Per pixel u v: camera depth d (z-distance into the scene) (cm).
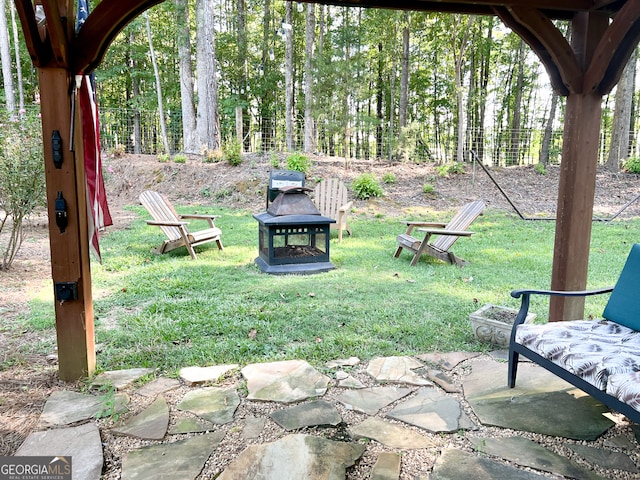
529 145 1725
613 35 291
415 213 1020
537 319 392
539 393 268
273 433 226
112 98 2284
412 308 419
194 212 1006
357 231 839
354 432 227
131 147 1814
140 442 218
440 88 2212
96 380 279
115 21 257
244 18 1820
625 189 1172
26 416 240
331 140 1719
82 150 276
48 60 252
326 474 193
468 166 1362
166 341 341
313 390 268
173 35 1717
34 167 511
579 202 329
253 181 1143
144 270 549
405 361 310
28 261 587
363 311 411
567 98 328
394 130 1722
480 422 238
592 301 445
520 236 800
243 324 374
